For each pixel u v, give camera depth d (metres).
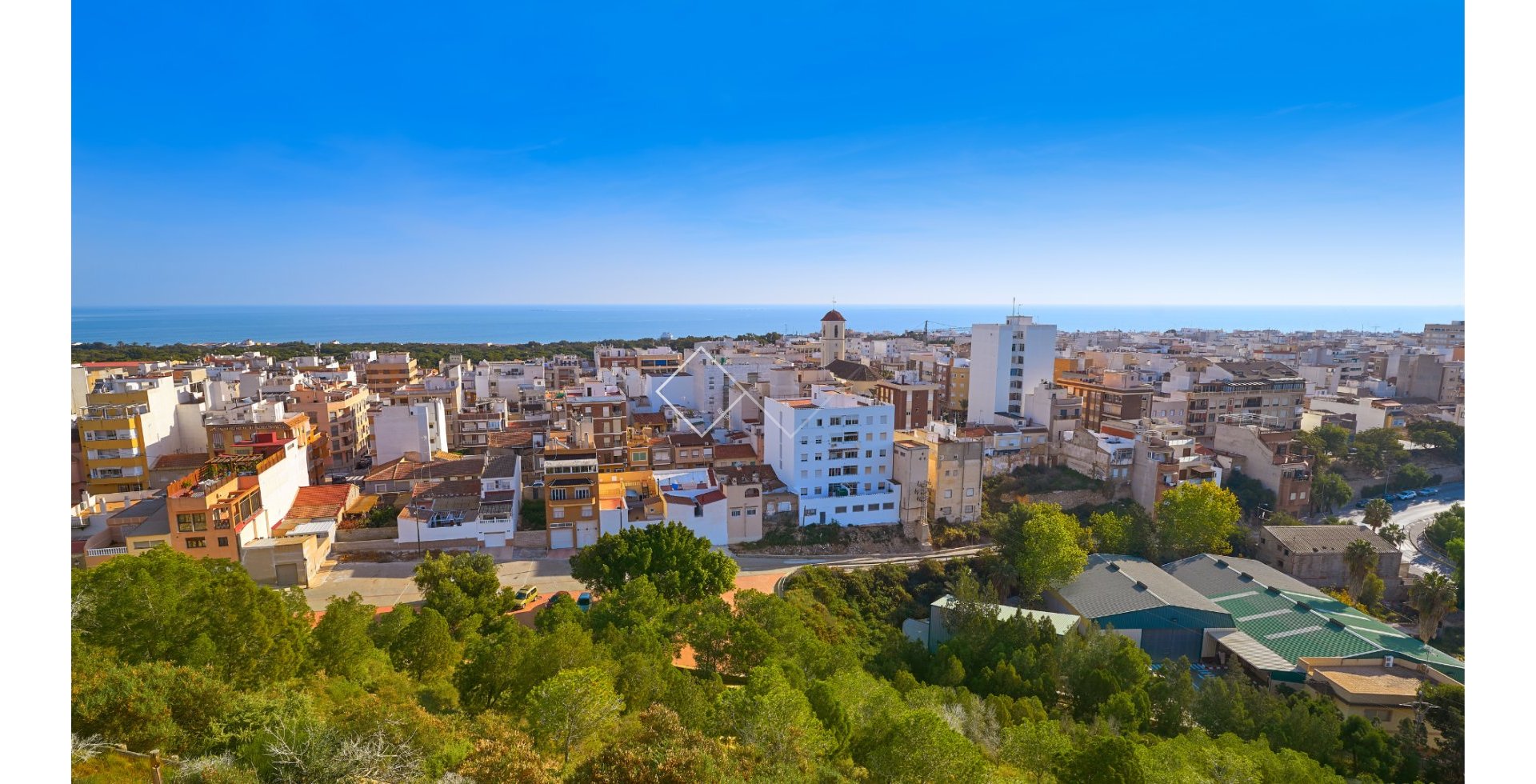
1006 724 54.19
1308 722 57.25
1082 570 88.94
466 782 29.64
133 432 94.31
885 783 39.00
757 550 100.50
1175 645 81.50
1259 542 107.94
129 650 40.25
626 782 28.59
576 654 45.91
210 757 30.89
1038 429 131.25
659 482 106.56
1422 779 54.59
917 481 105.81
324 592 79.88
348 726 33.12
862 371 163.50
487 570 71.88
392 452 117.56
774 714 38.56
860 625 85.12
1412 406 171.38
